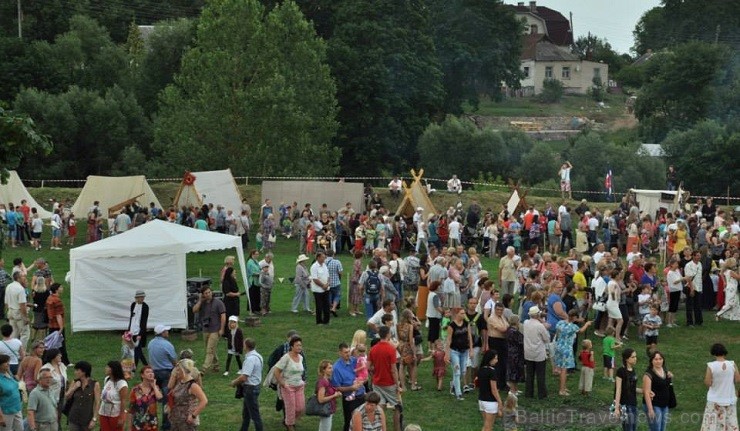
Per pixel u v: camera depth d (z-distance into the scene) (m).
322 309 32.41
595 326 31.73
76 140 77.00
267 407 24.28
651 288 31.50
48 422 19.02
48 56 84.94
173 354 22.28
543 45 144.88
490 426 21.41
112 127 77.25
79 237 50.25
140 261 30.73
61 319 26.45
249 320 32.03
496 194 60.66
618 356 29.48
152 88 88.69
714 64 97.31
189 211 48.38
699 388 27.09
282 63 70.19
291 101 67.19
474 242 48.38
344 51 80.88
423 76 85.19
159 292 30.73
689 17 132.12
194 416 18.80
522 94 134.88
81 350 29.05
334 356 28.56
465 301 31.53
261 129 67.19
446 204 58.75
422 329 31.75
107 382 19.12
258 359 21.25
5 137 18.88
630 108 122.38
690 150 79.38
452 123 81.31
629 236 45.03
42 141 19.27
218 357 28.48
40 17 103.94
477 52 103.75
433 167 80.56
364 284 30.78
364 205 54.84
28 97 75.25
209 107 66.81
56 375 19.89
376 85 81.81
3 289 31.72
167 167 71.56
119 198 54.16
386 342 21.48
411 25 86.94
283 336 30.81
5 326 22.59
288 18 72.25
